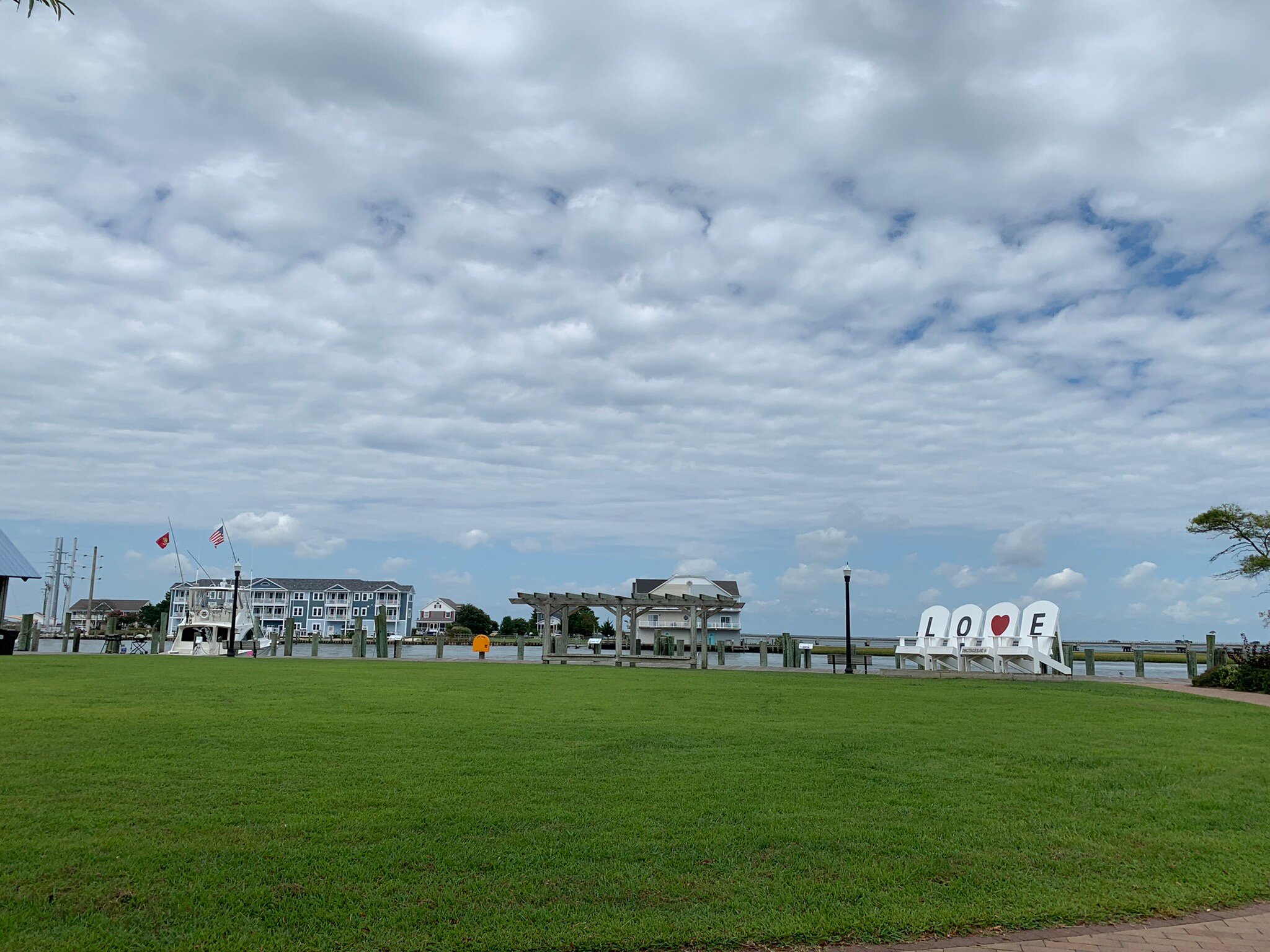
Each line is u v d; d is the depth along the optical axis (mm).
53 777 8703
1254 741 12836
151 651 55625
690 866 6613
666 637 52312
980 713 15828
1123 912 5988
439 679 21609
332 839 6992
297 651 66062
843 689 21344
